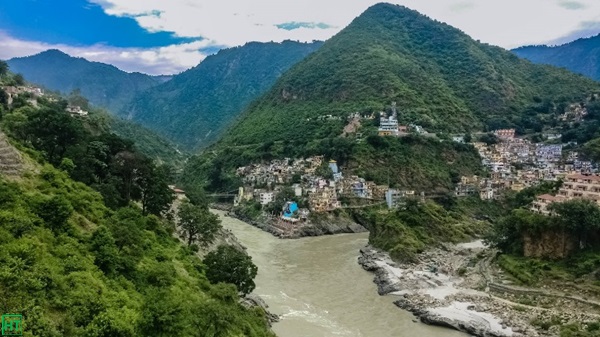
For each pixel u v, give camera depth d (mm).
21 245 46938
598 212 111062
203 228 106188
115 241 64750
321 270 130125
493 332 84750
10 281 40000
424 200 197000
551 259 115938
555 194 149875
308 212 195875
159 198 107625
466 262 135000
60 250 52156
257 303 93625
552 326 85875
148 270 63062
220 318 53000
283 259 142625
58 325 39969
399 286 112250
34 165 74000
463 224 172250
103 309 45219
